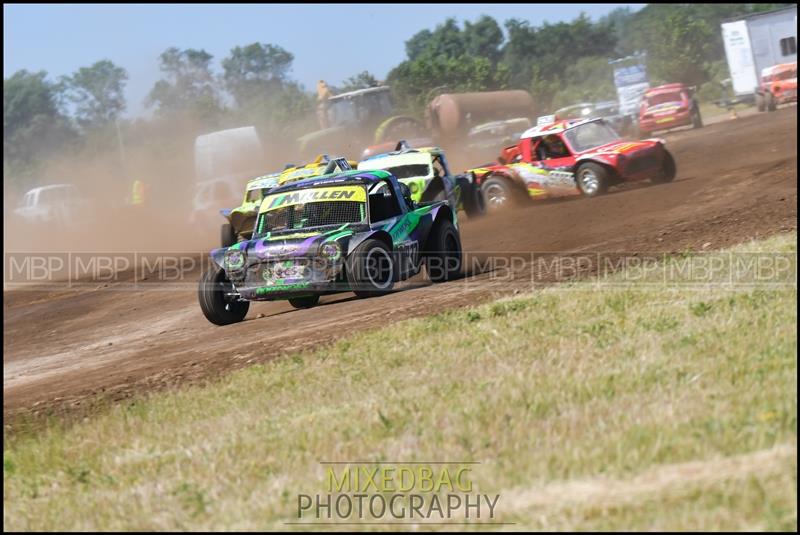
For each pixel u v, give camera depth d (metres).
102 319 55.00
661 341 26.20
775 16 150.12
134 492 20.27
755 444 17.83
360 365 28.56
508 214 72.19
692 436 18.48
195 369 33.03
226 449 22.12
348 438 21.69
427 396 23.98
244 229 68.19
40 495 21.66
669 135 137.12
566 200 73.88
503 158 78.69
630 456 17.98
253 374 29.81
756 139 101.38
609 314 30.81
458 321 32.72
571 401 21.92
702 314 28.80
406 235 44.50
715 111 190.50
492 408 22.06
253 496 18.94
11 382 37.72
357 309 40.44
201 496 19.12
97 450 24.09
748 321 26.98
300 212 44.03
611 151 71.44
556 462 18.28
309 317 41.03
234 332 40.94
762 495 15.88
